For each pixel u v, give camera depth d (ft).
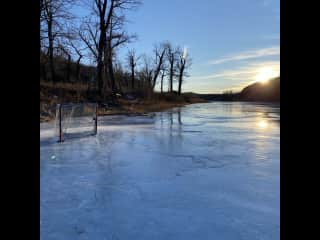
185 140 28.07
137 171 16.29
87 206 11.08
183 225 9.45
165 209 10.79
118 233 8.88
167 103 132.46
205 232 8.96
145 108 86.38
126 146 24.58
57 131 33.50
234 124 45.57
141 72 136.77
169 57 165.68
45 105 50.24
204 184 13.91
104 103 72.08
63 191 12.81
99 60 75.56
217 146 24.53
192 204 11.30
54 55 82.17
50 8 62.49
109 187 13.39
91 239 8.50
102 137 30.14
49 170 16.42
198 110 97.71
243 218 9.98
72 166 17.38
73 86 79.77
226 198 11.96
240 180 14.52
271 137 30.07
